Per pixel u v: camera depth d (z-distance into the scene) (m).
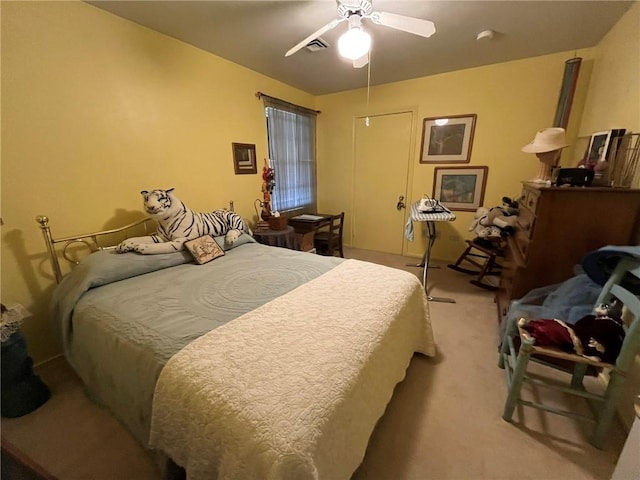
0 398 1.40
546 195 1.72
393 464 1.21
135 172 2.16
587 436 1.32
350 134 4.06
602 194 1.62
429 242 2.86
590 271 1.48
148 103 2.18
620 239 1.65
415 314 1.75
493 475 1.16
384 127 3.80
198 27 2.11
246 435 0.78
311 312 1.34
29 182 1.66
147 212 2.05
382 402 1.26
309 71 3.11
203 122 2.61
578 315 1.51
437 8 1.89
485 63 2.95
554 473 1.17
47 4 1.62
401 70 3.13
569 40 2.39
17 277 1.67
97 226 1.99
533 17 2.01
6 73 1.52
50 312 1.70
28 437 1.34
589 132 2.48
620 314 1.38
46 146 1.70
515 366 1.39
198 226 2.27
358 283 1.68
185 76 2.40
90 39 1.82
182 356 1.03
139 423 1.17
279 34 2.22
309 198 4.33
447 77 3.24
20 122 1.59
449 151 3.44
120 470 1.19
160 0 1.76
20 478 0.67
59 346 1.87
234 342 1.11
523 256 1.94
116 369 1.22
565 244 1.75
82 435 1.35
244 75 2.95
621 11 1.91
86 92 1.83
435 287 3.01
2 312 1.45
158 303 1.45
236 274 1.86
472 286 3.03
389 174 3.94
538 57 2.77
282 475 0.70
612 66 2.12
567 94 2.58
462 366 1.81
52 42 1.66
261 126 3.25
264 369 0.96
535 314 1.62
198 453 0.89
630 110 1.79
